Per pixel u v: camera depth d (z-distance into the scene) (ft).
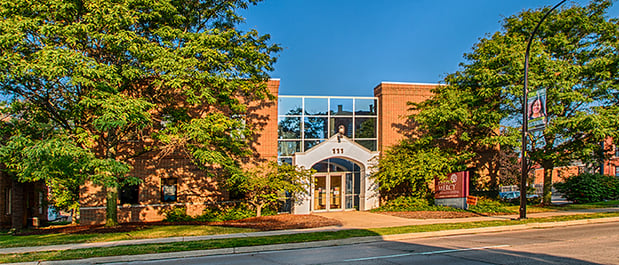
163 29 55.21
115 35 49.83
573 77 70.13
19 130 54.24
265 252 42.16
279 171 73.77
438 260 34.81
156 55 51.88
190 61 52.16
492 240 46.01
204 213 75.66
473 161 88.63
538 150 76.23
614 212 71.26
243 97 79.36
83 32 50.75
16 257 38.52
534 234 50.62
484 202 80.23
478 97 74.23
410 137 85.87
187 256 40.47
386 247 43.16
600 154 78.89
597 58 70.03
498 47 70.59
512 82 69.92
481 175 89.04
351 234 49.96
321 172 82.43
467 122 74.54
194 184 76.18
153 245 43.62
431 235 51.78
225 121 60.34
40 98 53.93
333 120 84.84
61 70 44.98
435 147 81.20
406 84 86.48
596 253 36.17
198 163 63.93
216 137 63.36
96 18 48.49
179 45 58.34
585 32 77.25
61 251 40.96
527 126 61.16
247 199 77.87
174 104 65.10
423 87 87.35
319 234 50.21
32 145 46.75
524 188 62.54
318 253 40.45
